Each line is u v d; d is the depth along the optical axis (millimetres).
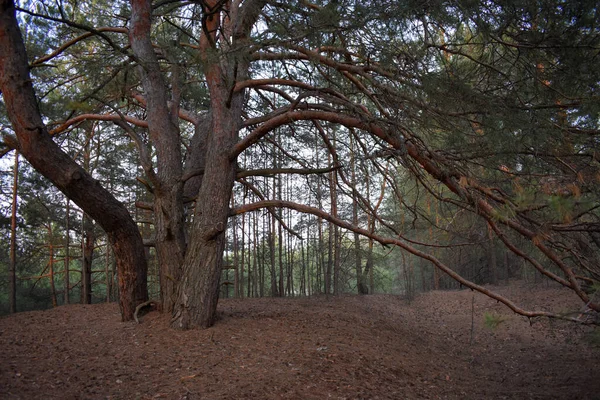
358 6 6535
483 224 8289
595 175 6078
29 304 24672
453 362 10172
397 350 9422
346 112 8453
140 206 10172
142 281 9695
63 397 5277
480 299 20266
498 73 7660
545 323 13977
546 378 8812
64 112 12867
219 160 8984
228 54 7113
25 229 19984
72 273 30469
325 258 31844
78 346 7723
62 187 8023
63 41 11250
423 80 6996
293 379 6250
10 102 7191
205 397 5406
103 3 11562
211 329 8430
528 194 4023
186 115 12336
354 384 6484
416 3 6355
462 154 7359
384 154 7602
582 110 6641
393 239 8273
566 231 6531
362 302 19578
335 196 19375
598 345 4887
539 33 6820
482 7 6539
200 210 8852
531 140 6484
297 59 7961
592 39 6535
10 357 6883
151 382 5902
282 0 7082
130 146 20219
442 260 26234
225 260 27328
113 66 10102
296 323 9953
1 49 7059
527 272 20062
